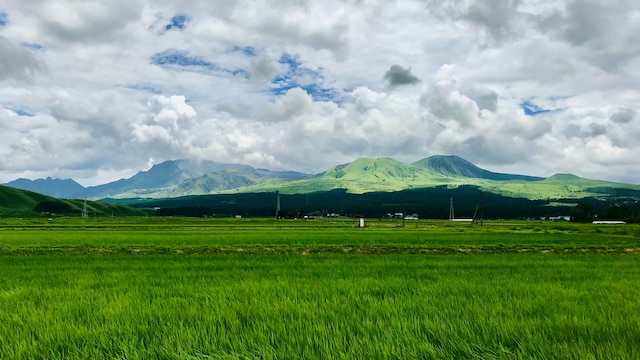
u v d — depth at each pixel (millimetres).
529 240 46375
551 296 12031
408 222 146000
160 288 13781
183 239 46656
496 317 8812
